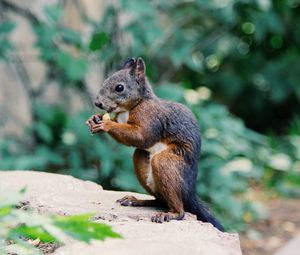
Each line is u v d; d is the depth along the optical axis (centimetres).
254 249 1162
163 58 1783
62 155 1367
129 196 758
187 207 730
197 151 739
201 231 623
